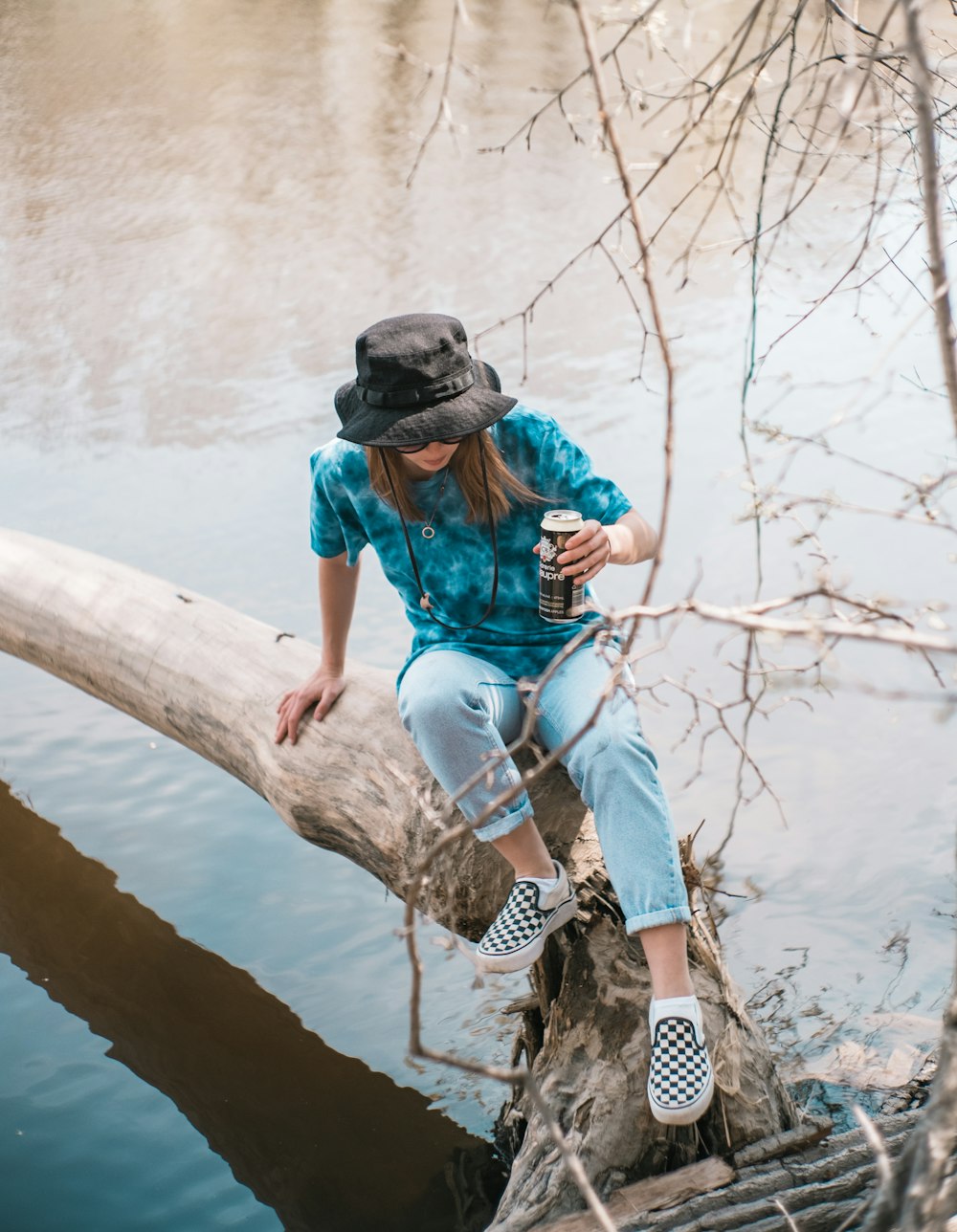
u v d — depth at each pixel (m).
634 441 6.61
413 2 19.44
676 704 4.59
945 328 1.60
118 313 9.06
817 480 6.04
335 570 3.16
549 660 2.82
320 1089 3.35
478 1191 3.07
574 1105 2.61
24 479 6.57
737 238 2.40
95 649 4.23
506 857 2.68
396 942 3.82
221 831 4.31
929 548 5.34
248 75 15.98
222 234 10.70
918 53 1.48
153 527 6.04
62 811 4.38
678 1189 2.47
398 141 13.20
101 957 3.81
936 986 3.40
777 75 5.27
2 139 13.58
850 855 3.87
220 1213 2.99
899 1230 1.86
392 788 3.14
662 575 5.29
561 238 10.17
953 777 4.17
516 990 3.64
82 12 18.86
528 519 2.78
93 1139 3.22
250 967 3.74
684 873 2.85
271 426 7.18
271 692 3.66
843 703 4.55
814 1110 3.02
